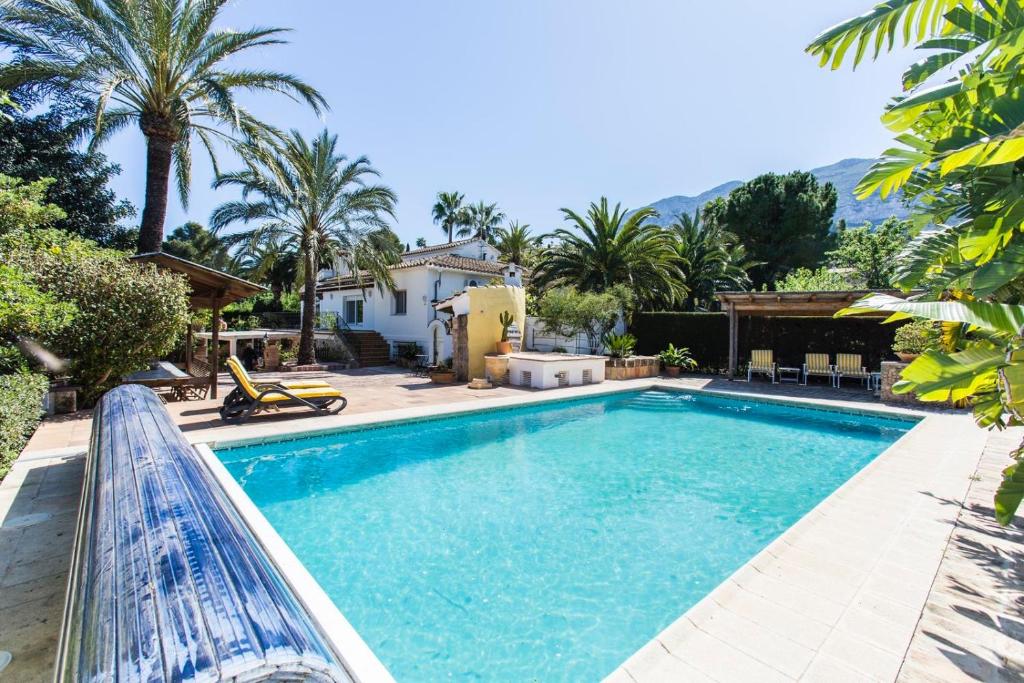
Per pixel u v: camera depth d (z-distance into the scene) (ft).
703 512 17.65
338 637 8.36
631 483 20.80
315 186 59.21
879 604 9.77
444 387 44.19
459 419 32.17
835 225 105.40
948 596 10.05
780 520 16.94
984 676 7.66
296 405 28.63
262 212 57.41
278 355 63.98
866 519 14.06
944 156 7.50
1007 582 10.59
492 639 10.62
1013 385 6.70
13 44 34.91
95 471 7.74
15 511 14.19
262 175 45.78
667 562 13.98
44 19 33.94
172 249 107.76
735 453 25.66
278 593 4.20
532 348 70.23
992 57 8.05
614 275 69.15
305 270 61.21
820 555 11.86
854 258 80.18
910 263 12.78
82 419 26.40
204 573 4.00
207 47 41.11
